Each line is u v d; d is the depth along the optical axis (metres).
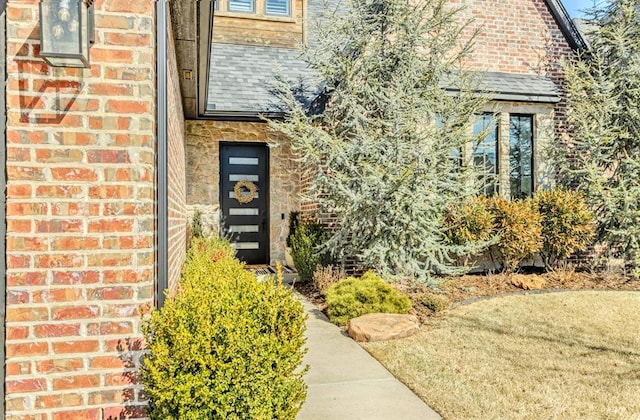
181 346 2.63
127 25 2.92
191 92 7.68
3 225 2.77
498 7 10.20
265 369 2.80
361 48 7.77
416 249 7.34
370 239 7.50
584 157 9.39
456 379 4.30
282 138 10.73
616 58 9.47
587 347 5.17
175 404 2.66
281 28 11.90
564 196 8.89
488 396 3.93
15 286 2.77
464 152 8.14
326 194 8.23
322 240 8.47
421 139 7.14
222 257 6.80
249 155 10.97
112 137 2.89
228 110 9.35
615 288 8.22
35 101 2.82
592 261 9.74
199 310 2.80
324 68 7.79
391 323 5.66
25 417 2.76
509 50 10.22
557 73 10.44
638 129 9.10
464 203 8.15
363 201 7.06
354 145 7.29
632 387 4.11
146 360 2.65
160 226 3.15
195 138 10.32
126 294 2.88
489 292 7.78
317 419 3.53
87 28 2.73
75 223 2.84
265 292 3.14
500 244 8.49
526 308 6.79
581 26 11.58
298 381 3.07
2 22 2.80
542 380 4.27
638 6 9.43
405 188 6.84
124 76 2.91
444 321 6.21
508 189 9.73
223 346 2.72
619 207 8.94
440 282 7.63
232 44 11.55
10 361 2.75
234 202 10.88
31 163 2.81
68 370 2.81
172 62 4.90
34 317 2.78
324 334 5.76
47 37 2.59
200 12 4.70
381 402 3.83
